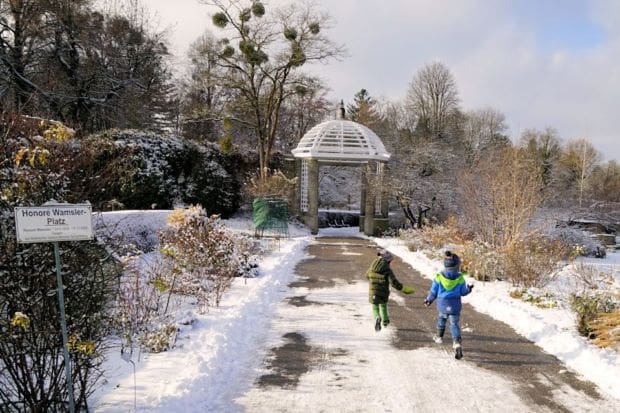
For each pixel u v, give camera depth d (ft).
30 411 11.51
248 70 83.82
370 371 17.17
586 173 145.79
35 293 11.14
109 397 13.85
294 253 50.21
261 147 82.28
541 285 32.65
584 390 15.69
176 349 18.33
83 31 71.92
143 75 87.51
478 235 46.62
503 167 46.39
